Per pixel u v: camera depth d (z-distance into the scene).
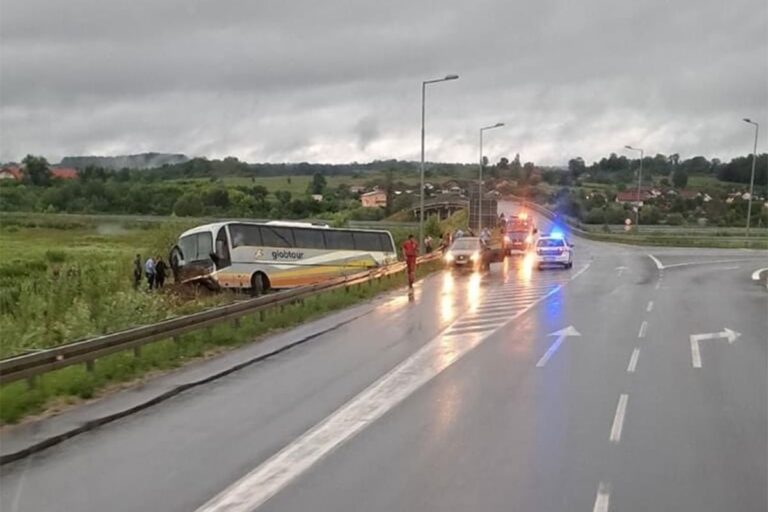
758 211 111.12
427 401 12.58
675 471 8.83
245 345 18.50
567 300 28.41
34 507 7.80
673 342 18.83
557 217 100.06
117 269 32.50
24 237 78.69
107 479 8.68
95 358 13.99
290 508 7.73
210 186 109.12
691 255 56.69
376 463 9.21
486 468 8.95
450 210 94.06
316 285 26.98
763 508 7.66
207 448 9.92
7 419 11.02
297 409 12.10
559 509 7.59
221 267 33.94
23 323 18.41
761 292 31.73
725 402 12.46
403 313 25.05
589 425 10.95
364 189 135.25
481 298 29.39
